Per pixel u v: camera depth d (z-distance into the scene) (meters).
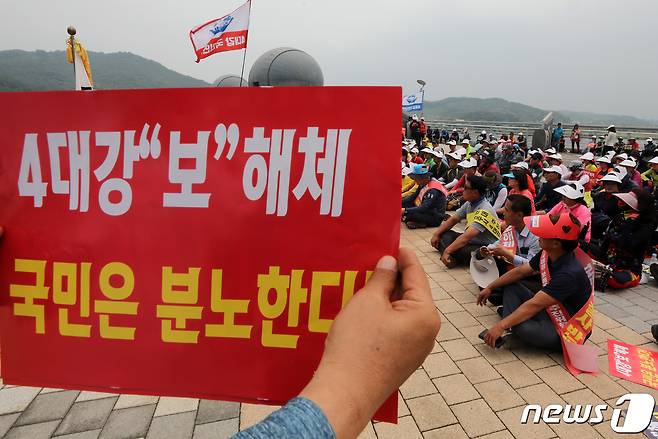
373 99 1.01
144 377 1.10
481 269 4.41
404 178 8.94
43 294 1.10
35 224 1.10
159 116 1.05
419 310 0.82
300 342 1.07
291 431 0.61
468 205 5.32
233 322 1.08
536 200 8.34
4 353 1.12
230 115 1.04
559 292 3.08
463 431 2.56
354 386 0.71
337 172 1.03
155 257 1.07
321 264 1.05
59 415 2.71
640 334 3.71
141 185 1.07
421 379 3.06
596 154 18.06
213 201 1.06
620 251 4.75
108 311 1.09
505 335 3.55
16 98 1.08
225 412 2.76
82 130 1.07
